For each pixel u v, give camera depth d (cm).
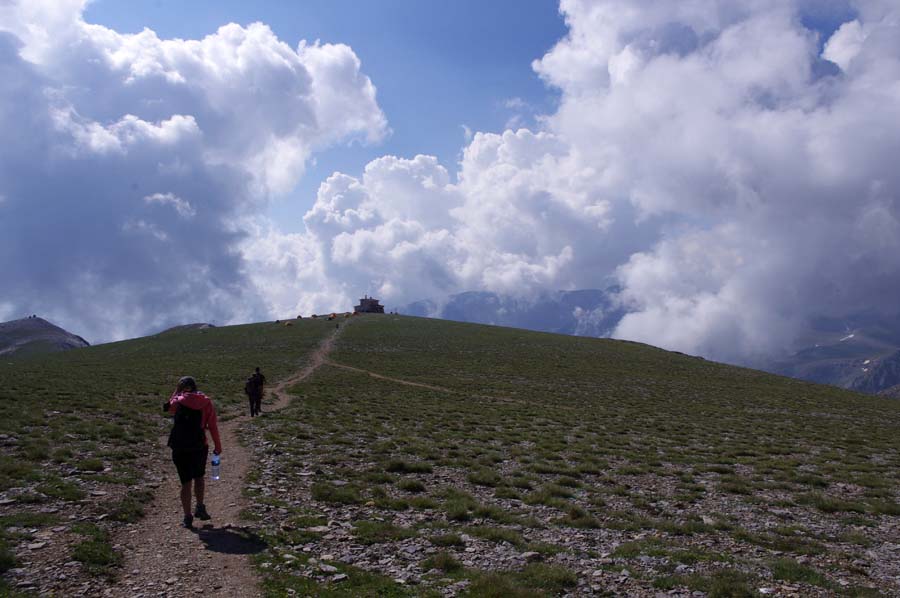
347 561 1113
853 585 1065
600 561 1173
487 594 961
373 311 17400
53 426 2352
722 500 1814
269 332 11169
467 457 2373
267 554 1102
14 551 1005
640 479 2114
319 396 4694
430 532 1334
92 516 1246
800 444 3312
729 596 994
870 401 6406
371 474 1895
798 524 1551
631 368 8225
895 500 1897
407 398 4872
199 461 1273
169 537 1170
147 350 9031
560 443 2858
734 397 6156
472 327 12425
